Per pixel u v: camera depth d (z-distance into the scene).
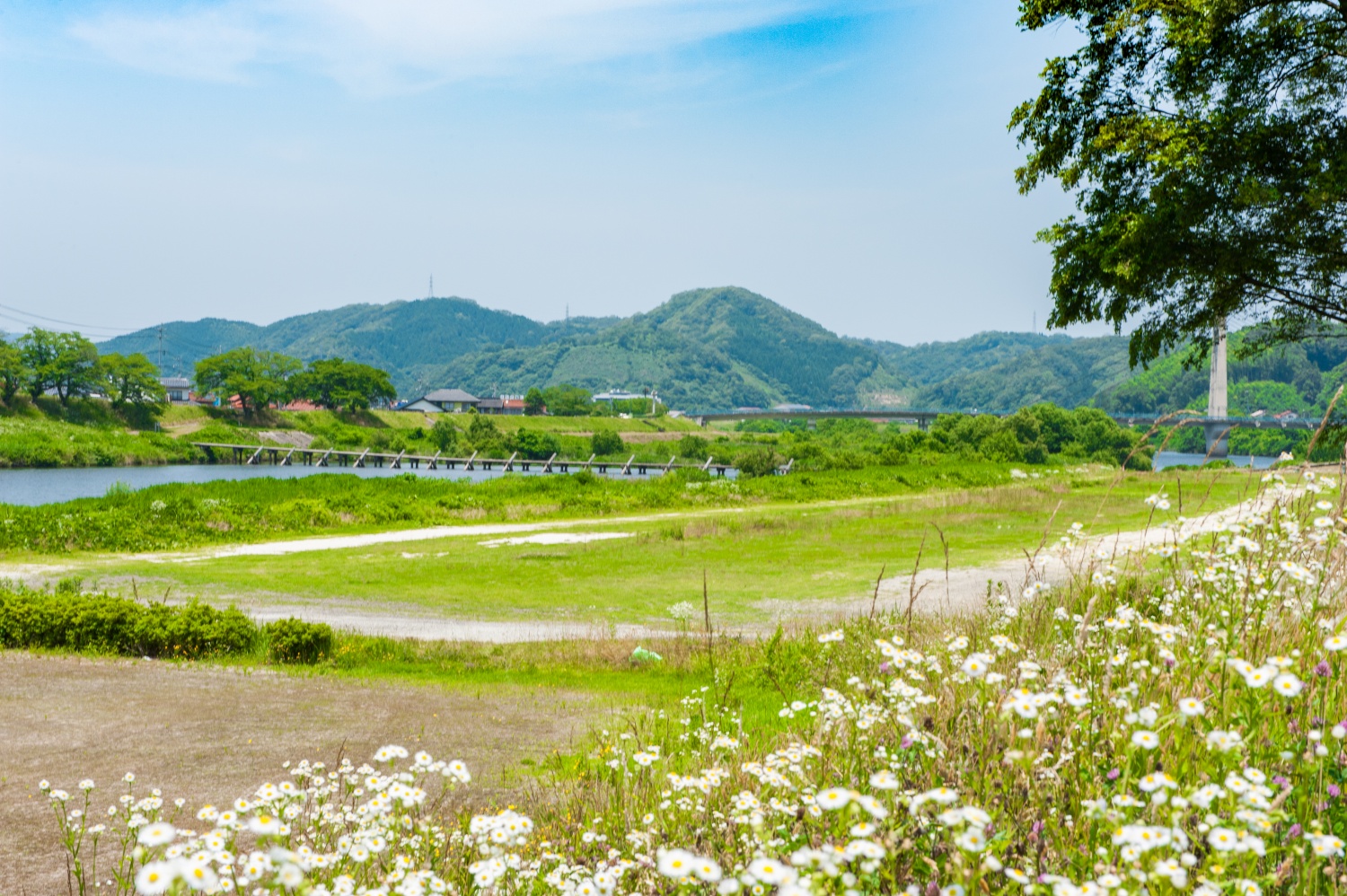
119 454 99.69
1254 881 1.82
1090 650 3.70
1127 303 18.08
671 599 19.41
